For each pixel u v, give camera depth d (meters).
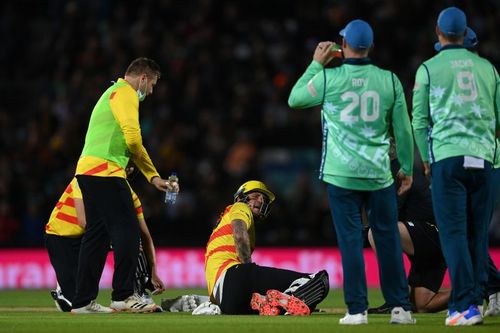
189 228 67.12
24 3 89.12
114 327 26.97
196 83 77.31
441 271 34.97
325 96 27.69
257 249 61.69
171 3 83.69
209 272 33.78
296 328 26.28
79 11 82.12
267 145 75.31
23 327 27.16
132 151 33.53
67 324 28.16
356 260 27.36
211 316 31.73
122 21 82.12
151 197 67.12
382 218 27.75
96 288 34.19
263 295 32.47
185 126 75.00
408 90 74.75
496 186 29.31
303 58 79.50
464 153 27.30
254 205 34.78
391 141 34.62
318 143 75.19
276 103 77.25
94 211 33.88
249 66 79.56
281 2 84.88
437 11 81.44
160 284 36.19
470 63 27.80
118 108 33.50
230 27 82.81
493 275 32.91
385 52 78.19
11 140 75.19
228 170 72.06
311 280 32.25
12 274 60.94
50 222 36.47
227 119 75.56
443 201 27.50
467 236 28.38
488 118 27.77
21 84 81.88
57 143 73.06
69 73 80.56
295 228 67.19
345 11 81.12
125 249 33.50
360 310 27.45
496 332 25.08
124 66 77.31
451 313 27.42
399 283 27.86
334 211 27.62
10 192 69.88
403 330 25.59
